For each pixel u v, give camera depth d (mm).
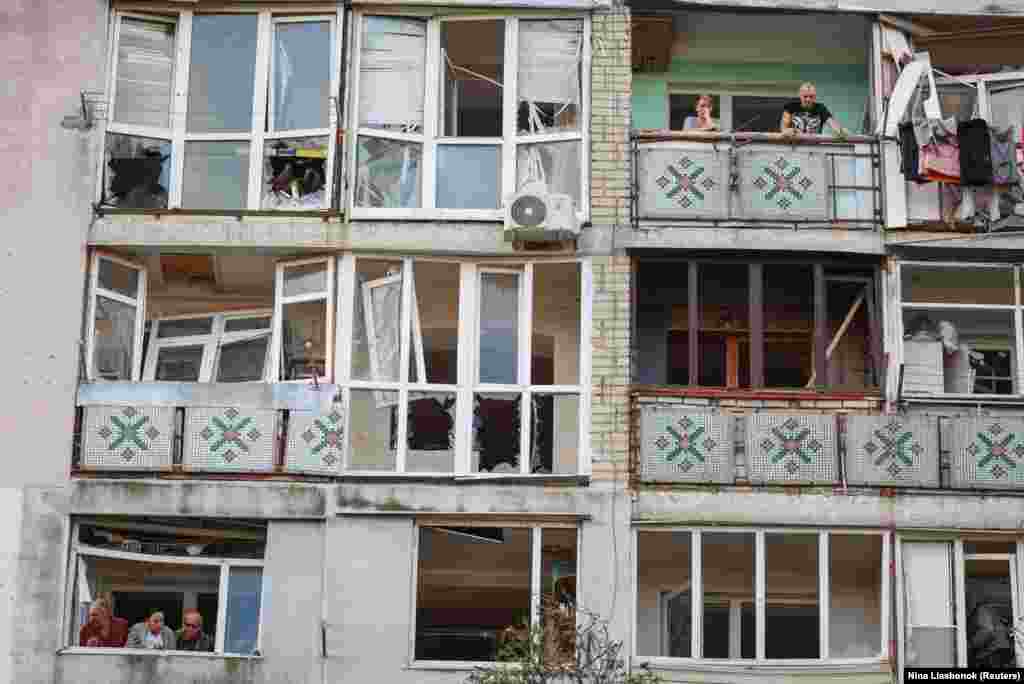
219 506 21375
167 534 21688
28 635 20969
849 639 21484
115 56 22859
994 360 22547
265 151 22547
